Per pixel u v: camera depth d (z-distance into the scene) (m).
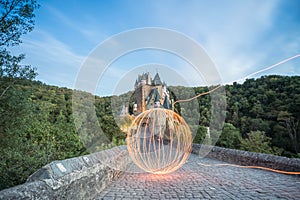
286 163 5.52
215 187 4.28
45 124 7.68
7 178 4.48
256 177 5.24
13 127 4.91
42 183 2.19
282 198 3.46
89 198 3.35
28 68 5.08
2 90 4.72
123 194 3.76
